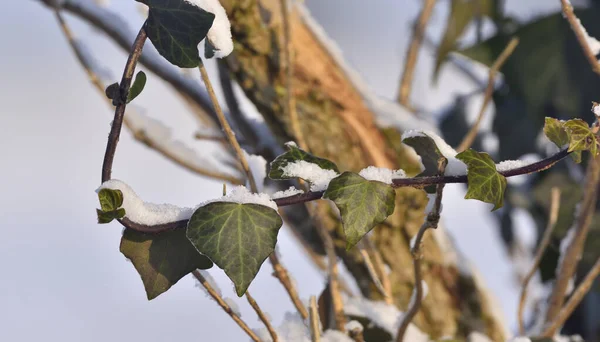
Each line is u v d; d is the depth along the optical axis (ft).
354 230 3.13
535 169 3.14
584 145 3.09
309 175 3.20
